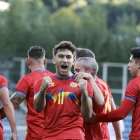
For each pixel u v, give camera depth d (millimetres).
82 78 20031
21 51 86750
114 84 56594
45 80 19500
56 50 20125
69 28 90375
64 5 164375
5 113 21859
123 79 55531
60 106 19938
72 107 19953
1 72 58562
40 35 87312
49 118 19984
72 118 19969
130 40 92625
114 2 162750
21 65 58344
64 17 96688
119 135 24016
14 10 89125
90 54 23000
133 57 20703
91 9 98000
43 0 161250
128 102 20328
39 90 19859
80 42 89625
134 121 20531
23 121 48719
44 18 96062
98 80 22562
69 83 20125
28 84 23734
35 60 24016
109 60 89000
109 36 90375
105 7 161000
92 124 21938
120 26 110000
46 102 20062
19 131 40938
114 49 89688
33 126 23500
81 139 19859
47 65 56156
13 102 23703
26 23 89312
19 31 87312
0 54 85625
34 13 96125
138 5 162375
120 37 97938
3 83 21812
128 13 160250
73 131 19844
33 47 24297
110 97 23000
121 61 89500
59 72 20125
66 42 20141
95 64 22141
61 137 19781
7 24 87688
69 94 19969
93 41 89688
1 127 21516
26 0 98250
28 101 23797
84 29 90375
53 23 93500
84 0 166250
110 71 56531
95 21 92625
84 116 19938
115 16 158500
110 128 25422
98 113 22016
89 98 19875
